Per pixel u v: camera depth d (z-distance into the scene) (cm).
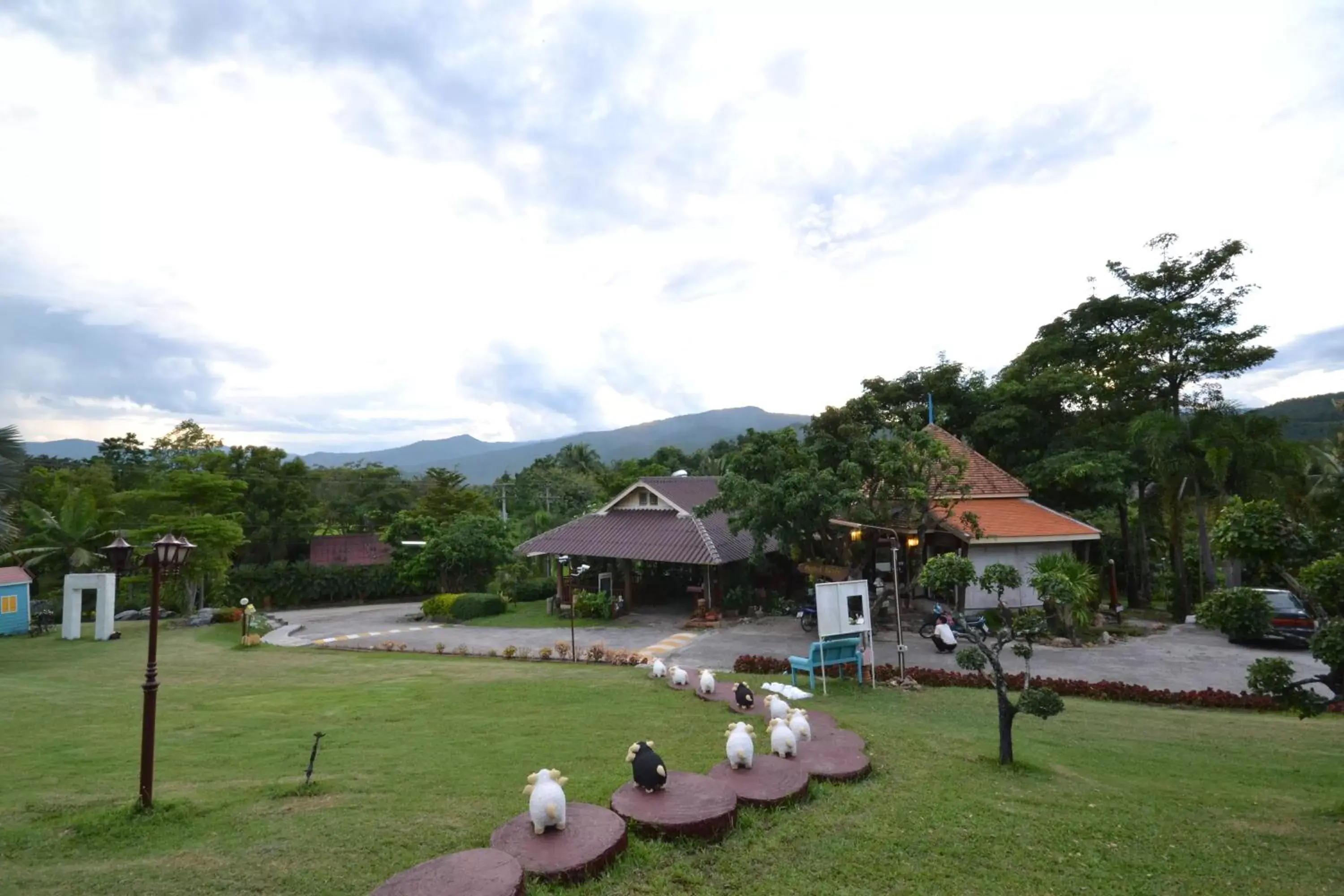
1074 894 492
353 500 5478
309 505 4759
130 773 784
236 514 3694
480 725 1009
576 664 1747
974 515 2089
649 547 2547
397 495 5522
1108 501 2664
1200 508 2362
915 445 2098
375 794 670
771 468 2214
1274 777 822
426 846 536
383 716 1095
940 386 3108
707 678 1205
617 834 534
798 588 2830
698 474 5134
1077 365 2998
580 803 600
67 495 3581
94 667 1825
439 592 3934
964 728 1032
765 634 2178
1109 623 2191
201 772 780
